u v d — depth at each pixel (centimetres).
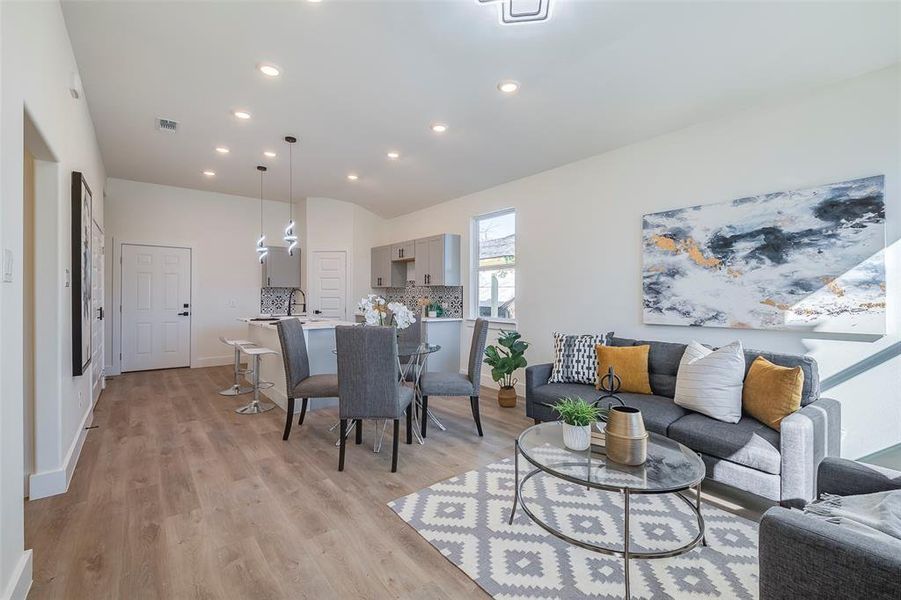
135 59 279
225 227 665
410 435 324
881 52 233
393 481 257
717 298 310
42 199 234
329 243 687
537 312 456
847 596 92
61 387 241
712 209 314
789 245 275
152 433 340
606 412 231
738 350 254
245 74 297
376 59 275
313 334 418
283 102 338
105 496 233
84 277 300
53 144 222
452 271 560
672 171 344
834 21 217
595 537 199
